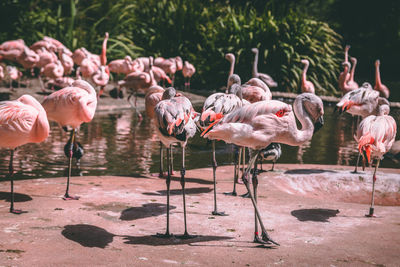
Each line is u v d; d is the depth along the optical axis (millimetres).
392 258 3678
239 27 18578
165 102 4168
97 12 20672
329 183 6434
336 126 11523
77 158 7199
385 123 5004
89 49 18906
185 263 3473
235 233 4211
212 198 5383
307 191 6305
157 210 4824
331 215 4840
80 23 19953
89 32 19406
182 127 3994
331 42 19906
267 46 18297
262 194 5617
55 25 19281
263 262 3533
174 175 6480
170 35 19812
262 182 6188
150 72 13578
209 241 3982
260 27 18422
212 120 4078
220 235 4148
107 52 19000
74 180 5926
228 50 18234
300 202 5324
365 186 6348
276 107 4074
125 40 19453
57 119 5418
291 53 17797
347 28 32531
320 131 10750
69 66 15766
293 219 4652
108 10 20625
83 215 4543
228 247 3844
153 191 5578
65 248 3701
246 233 4219
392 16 31562
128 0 20766
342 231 4316
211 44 18844
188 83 18125
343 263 3555
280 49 18109
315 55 18203
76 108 5316
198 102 14961
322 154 8352
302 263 3533
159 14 20234
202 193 5598
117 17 19844
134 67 16156
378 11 31516
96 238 3951
